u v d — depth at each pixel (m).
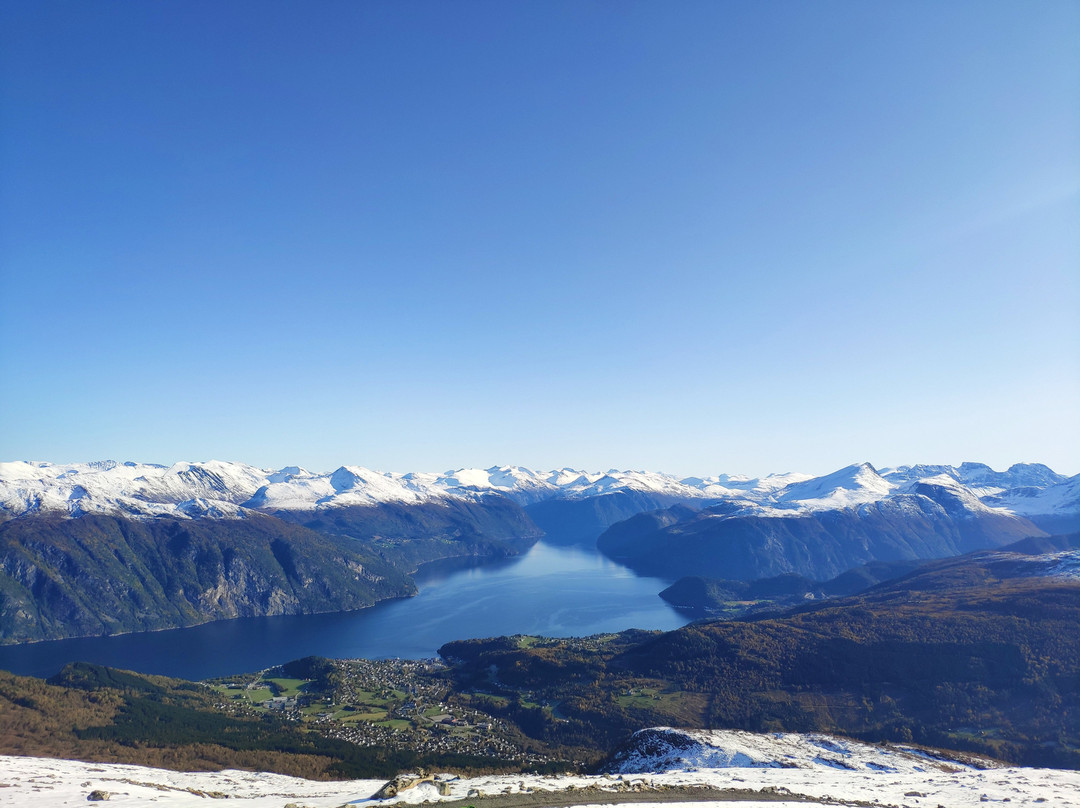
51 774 74.62
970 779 73.31
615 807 47.75
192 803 55.25
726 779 67.00
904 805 55.38
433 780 54.41
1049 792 63.09
